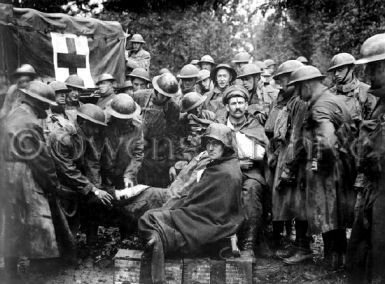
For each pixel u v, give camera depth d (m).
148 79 9.80
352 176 6.20
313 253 7.15
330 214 6.11
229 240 5.94
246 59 11.66
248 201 6.66
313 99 6.21
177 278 5.71
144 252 5.84
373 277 5.35
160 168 7.95
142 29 20.61
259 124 7.19
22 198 5.81
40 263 6.29
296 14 21.17
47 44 9.46
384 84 5.41
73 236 6.39
